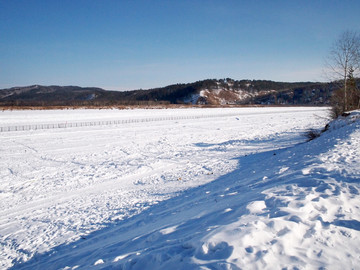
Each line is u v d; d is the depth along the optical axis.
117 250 5.95
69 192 13.97
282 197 5.76
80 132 37.50
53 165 19.98
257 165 15.06
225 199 8.05
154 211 9.84
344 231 4.26
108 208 11.10
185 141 30.95
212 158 20.78
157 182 15.10
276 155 16.97
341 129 16.73
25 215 11.03
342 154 10.11
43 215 10.91
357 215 4.92
